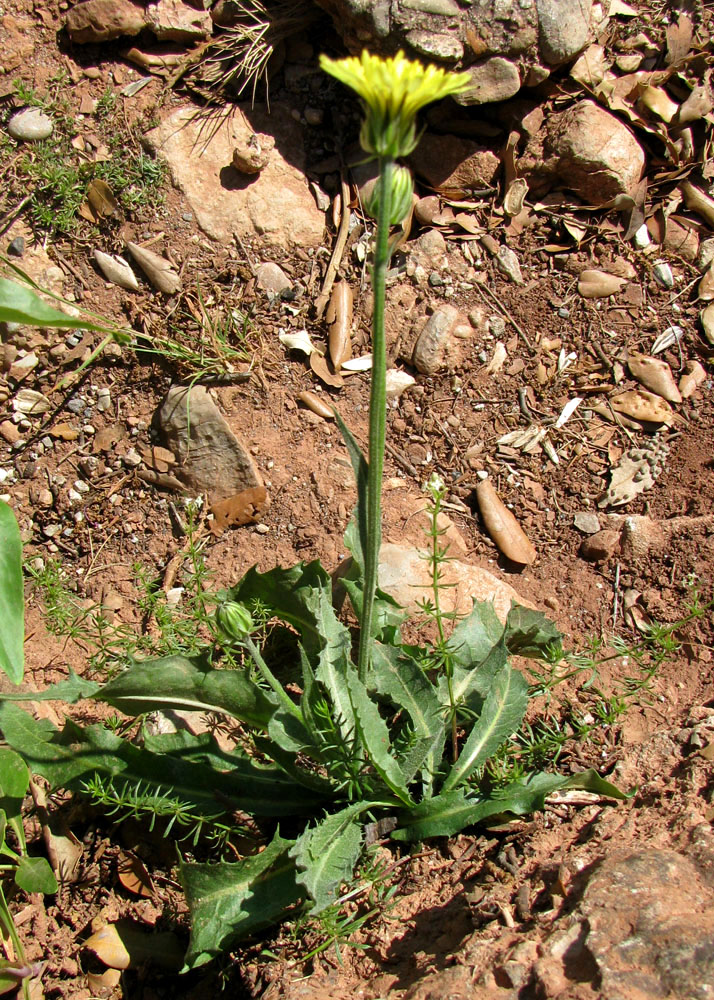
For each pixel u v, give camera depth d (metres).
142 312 0.52
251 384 0.51
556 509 0.50
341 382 0.52
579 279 0.54
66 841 0.42
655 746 0.42
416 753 0.38
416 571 0.46
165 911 0.41
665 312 0.53
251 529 0.50
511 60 0.52
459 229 0.54
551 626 0.43
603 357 0.53
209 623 0.44
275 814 0.41
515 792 0.39
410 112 0.28
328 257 0.54
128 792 0.39
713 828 0.36
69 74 0.55
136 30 0.54
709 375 0.52
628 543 0.48
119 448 0.51
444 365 0.52
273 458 0.51
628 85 0.55
